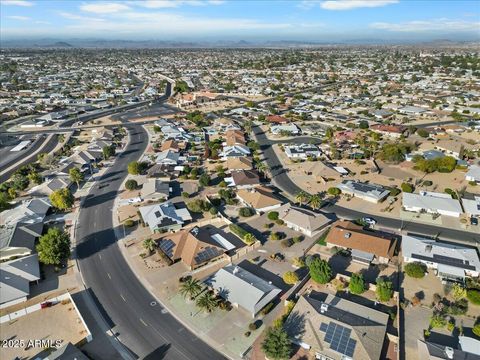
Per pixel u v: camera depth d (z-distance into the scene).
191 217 97.69
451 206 99.00
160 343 59.47
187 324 63.31
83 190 119.12
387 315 61.84
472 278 73.44
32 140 177.50
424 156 138.50
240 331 61.47
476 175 118.19
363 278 72.12
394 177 123.88
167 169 131.25
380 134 171.88
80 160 140.12
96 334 61.34
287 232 92.19
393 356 55.78
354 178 124.06
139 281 74.69
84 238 90.69
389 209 102.69
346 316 60.75
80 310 66.88
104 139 168.38
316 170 127.69
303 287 71.81
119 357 56.84
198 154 151.12
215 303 65.06
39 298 69.88
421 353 55.62
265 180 124.56
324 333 57.34
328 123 196.50
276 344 54.47
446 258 76.62
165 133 179.62
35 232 90.06
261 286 68.88
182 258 80.56
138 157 150.38
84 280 75.31
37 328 62.62
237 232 90.38
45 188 118.06
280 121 196.12
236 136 166.50
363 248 80.81
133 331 61.94
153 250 84.62
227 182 120.19
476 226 93.19
